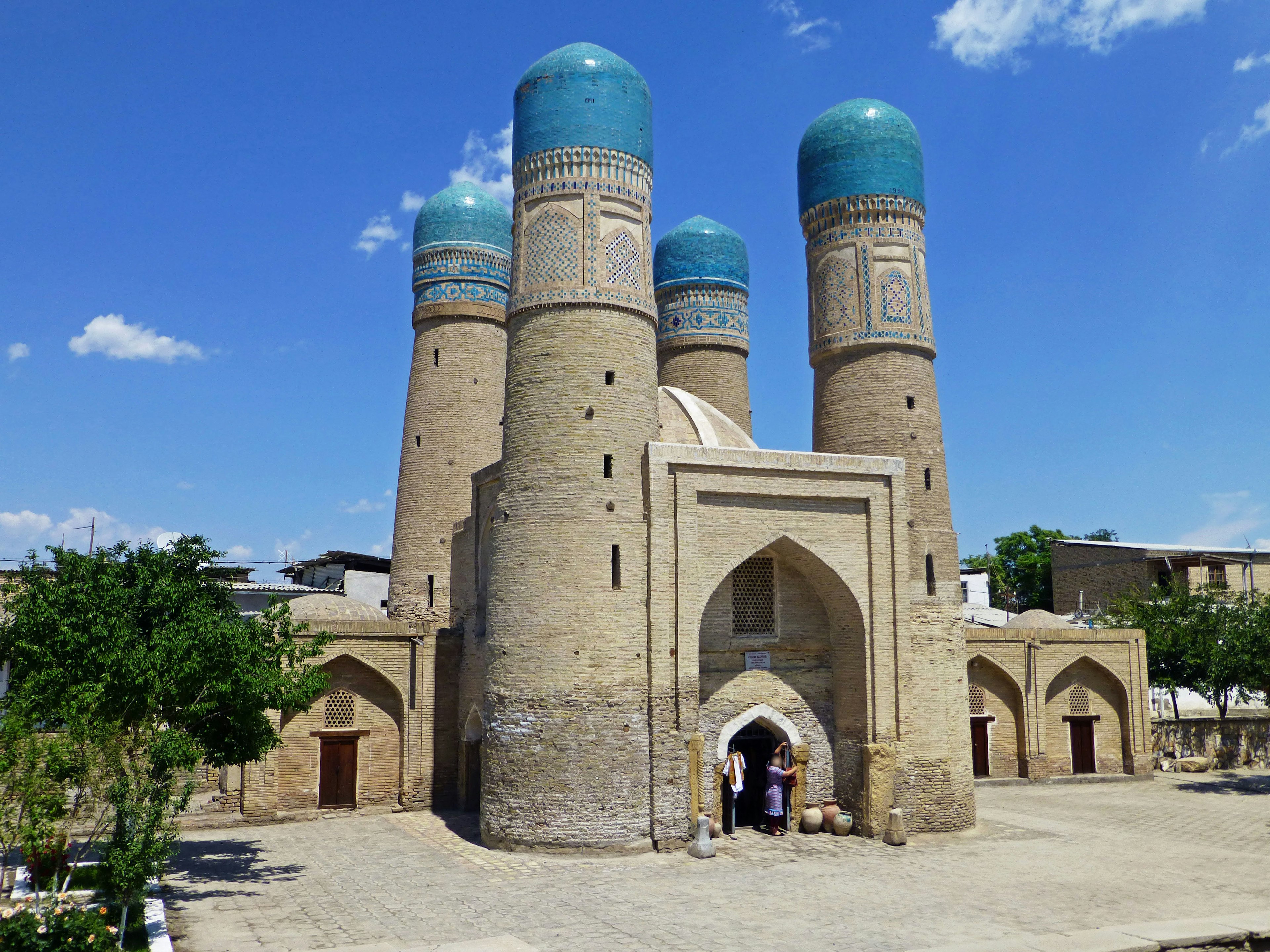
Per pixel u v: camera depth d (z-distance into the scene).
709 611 23.09
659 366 32.75
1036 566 60.62
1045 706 32.59
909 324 25.48
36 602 16.45
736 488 22.36
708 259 32.47
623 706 20.55
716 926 15.40
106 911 13.65
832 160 26.28
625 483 21.44
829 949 14.27
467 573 26.56
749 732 23.69
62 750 14.31
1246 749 36.88
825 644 24.12
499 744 20.91
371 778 25.17
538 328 21.95
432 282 31.45
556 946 14.30
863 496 23.61
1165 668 35.44
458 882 18.08
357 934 14.67
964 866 19.73
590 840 20.02
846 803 23.23
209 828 23.20
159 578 17.50
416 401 31.23
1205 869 19.75
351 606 27.78
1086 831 23.77
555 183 22.44
